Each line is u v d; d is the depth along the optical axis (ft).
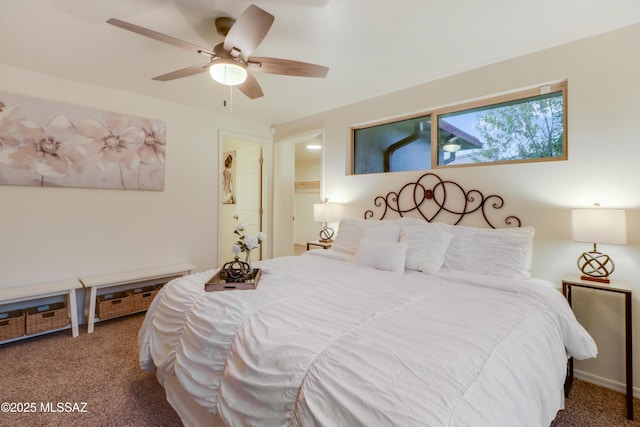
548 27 6.50
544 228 7.39
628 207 6.37
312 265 7.68
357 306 4.75
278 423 3.14
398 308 4.69
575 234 6.32
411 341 3.53
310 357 3.31
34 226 8.84
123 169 10.32
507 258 6.79
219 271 6.81
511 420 2.77
